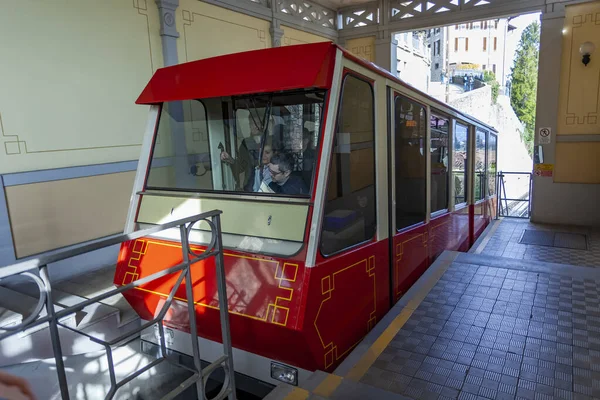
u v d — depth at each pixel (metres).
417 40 35.00
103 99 5.30
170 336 3.12
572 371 2.50
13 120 4.44
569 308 3.33
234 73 2.81
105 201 5.34
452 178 5.40
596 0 7.53
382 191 3.27
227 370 2.32
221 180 2.99
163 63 6.07
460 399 2.28
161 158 3.31
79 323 3.22
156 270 3.00
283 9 8.77
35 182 4.61
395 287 3.59
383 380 2.45
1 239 4.34
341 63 2.63
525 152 29.12
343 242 2.75
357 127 2.91
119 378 3.41
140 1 5.69
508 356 2.68
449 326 3.08
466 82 39.59
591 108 7.80
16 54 4.43
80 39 5.00
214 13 6.96
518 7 8.28
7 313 3.19
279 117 2.76
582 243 6.81
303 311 2.29
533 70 35.69
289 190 2.65
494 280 3.95
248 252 2.61
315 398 2.20
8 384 2.81
